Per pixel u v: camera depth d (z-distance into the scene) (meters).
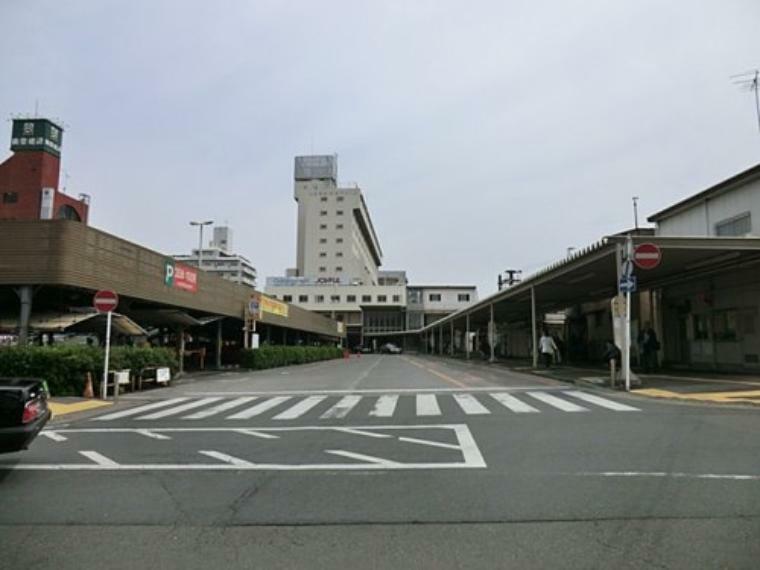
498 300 36.97
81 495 6.63
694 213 25.22
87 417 13.97
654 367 24.48
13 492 6.77
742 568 4.34
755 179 21.30
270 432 11.07
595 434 9.95
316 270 125.81
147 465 8.20
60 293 22.62
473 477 7.16
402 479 7.14
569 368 28.55
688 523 5.33
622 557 4.57
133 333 23.22
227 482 7.16
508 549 4.79
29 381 7.72
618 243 18.02
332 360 61.09
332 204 126.81
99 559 4.69
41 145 55.31
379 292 109.69
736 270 21.44
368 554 4.74
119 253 22.92
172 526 5.50
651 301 27.28
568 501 6.07
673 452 8.33
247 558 4.69
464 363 44.75
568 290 31.00
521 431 10.47
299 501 6.29
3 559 4.70
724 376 20.17
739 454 8.12
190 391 20.67
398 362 51.47
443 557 4.65
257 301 39.47
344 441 9.86
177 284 28.20
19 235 19.72
